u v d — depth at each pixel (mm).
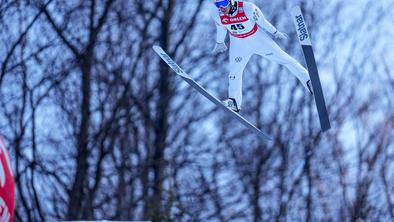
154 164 44875
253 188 47219
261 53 18766
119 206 43312
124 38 48594
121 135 45844
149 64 48156
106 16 48500
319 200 47938
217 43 19312
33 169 44781
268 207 47281
